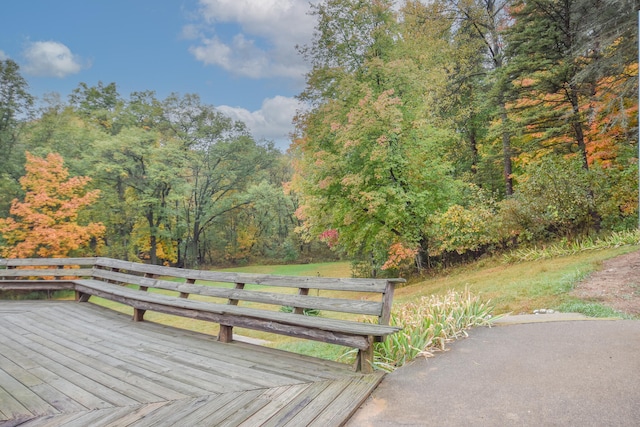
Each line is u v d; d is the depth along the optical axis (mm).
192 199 32531
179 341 4426
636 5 9617
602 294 5648
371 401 2713
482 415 2375
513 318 4953
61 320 5652
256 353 3885
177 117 29609
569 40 11758
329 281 4008
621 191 10016
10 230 14578
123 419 2480
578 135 12016
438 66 15844
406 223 13469
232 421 2389
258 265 37281
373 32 13375
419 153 13133
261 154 34344
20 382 3193
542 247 10969
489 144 17984
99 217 20875
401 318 4727
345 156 13797
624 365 2973
